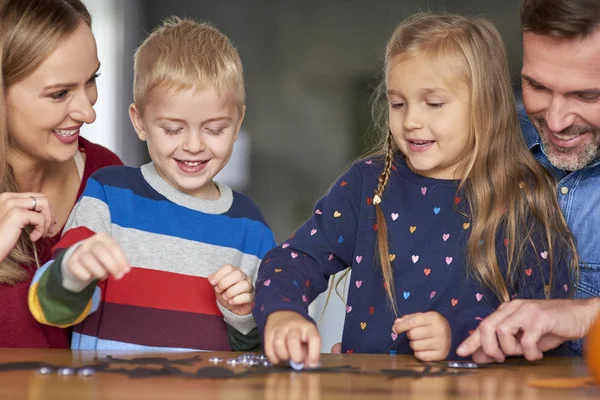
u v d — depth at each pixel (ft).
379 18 34.47
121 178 6.30
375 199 6.11
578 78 5.28
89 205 6.07
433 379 4.10
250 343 6.17
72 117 6.01
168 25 6.60
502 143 6.07
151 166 6.48
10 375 4.03
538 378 4.21
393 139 6.33
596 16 5.16
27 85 5.84
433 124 5.82
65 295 5.02
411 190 6.11
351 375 4.17
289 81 35.27
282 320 4.63
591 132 5.55
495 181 5.96
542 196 6.00
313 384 3.87
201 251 6.26
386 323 5.86
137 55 6.35
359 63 34.81
